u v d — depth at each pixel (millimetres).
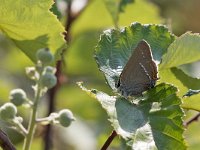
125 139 218
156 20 423
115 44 261
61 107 518
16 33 278
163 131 229
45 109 452
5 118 225
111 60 258
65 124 227
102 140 424
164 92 241
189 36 264
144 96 242
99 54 257
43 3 266
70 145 492
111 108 229
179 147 227
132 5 415
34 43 279
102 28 489
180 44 265
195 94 248
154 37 273
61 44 275
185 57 268
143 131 225
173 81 276
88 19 472
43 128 408
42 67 226
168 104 237
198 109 260
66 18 406
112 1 403
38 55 225
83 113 515
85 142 492
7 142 239
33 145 437
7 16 269
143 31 272
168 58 269
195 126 417
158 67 271
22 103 225
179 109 235
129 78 243
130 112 230
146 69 244
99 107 516
